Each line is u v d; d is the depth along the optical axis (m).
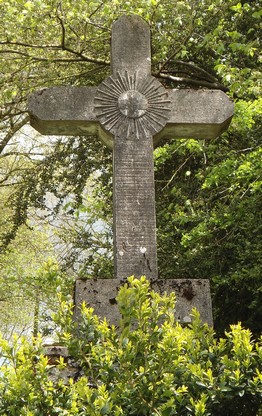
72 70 13.14
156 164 11.48
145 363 4.23
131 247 5.90
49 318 12.84
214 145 10.85
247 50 9.65
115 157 6.14
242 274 9.88
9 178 18.34
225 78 9.67
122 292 4.36
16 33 11.43
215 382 4.29
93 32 12.09
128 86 6.31
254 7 12.05
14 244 18.23
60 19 11.02
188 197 12.06
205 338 4.62
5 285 15.48
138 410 4.16
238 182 10.24
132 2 10.65
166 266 11.45
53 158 14.20
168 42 11.20
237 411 4.40
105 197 13.89
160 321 5.41
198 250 10.90
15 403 4.22
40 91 6.28
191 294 5.58
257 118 10.62
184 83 12.15
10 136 16.05
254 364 4.40
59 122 6.29
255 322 10.79
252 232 10.26
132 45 6.39
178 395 4.19
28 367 4.30
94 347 4.40
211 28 12.02
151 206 6.04
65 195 14.17
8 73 12.15
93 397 4.13
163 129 6.36
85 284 5.50
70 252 13.98
